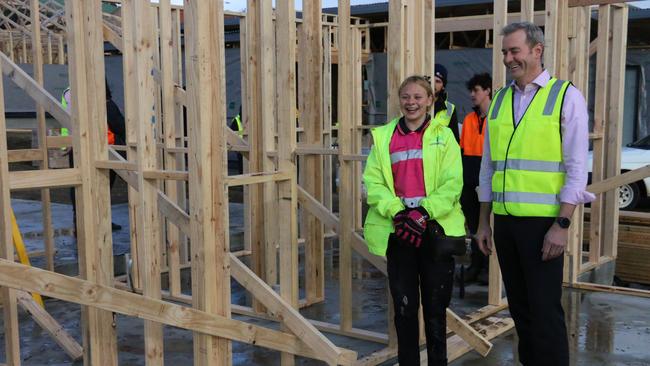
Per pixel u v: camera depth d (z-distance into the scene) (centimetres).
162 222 604
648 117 1278
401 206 318
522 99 315
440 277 325
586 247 705
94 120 345
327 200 809
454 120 479
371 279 594
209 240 306
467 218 549
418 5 394
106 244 355
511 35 307
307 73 507
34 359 397
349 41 403
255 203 514
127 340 431
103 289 278
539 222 308
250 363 394
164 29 505
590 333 447
